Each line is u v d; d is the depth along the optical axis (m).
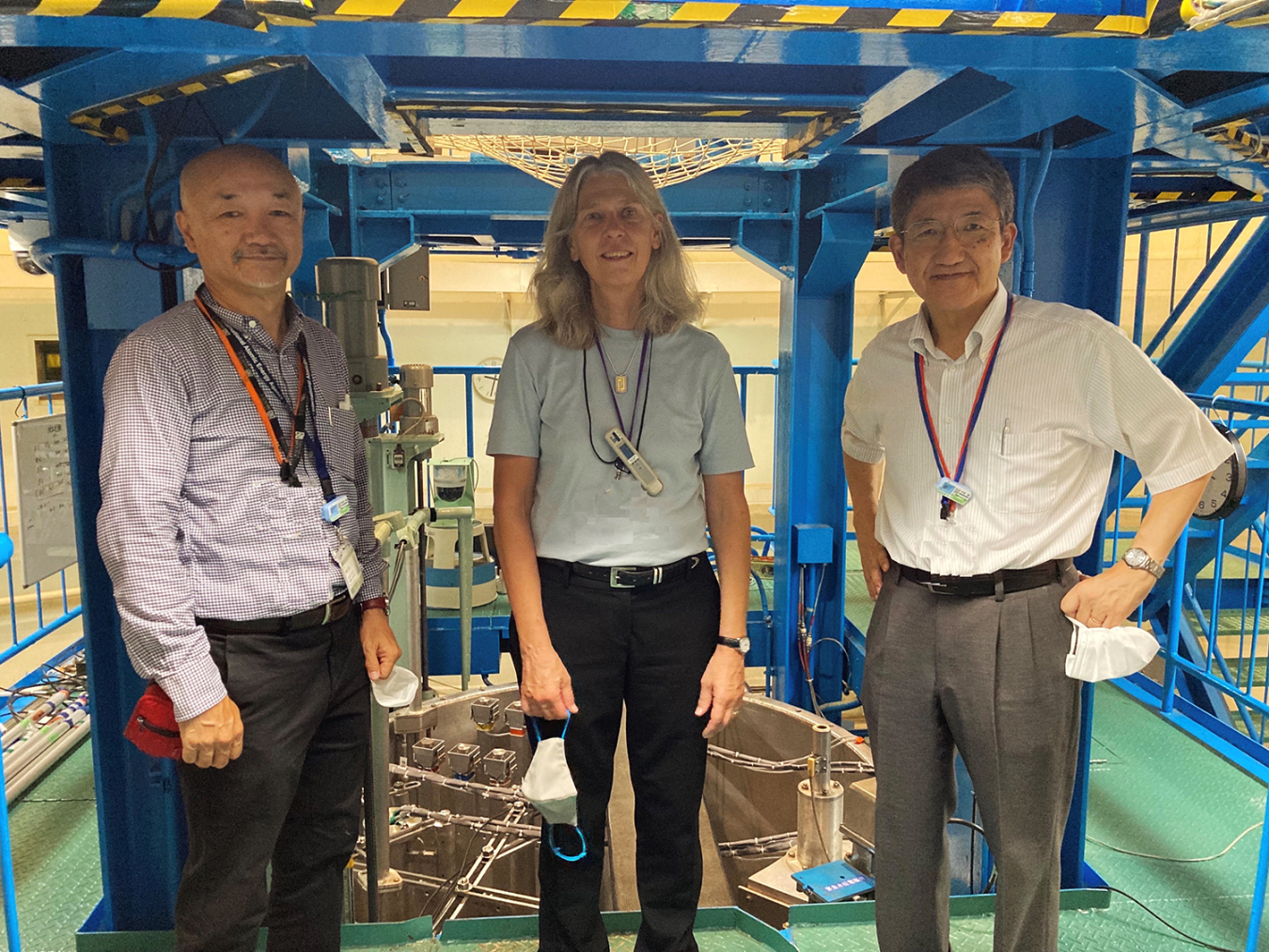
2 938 2.24
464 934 2.18
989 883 2.35
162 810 2.12
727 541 1.69
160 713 1.38
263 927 2.13
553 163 2.60
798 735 2.89
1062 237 2.13
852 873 2.37
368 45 1.23
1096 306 2.15
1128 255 6.15
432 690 3.91
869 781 2.63
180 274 1.97
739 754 2.88
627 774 3.04
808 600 3.78
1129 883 2.49
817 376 3.65
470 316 7.34
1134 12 1.24
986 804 1.60
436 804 2.60
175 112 1.71
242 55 1.27
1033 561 1.53
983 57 1.32
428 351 7.39
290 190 1.46
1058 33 1.22
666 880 1.77
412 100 1.63
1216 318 3.40
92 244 1.77
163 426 1.34
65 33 1.17
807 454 3.72
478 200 3.35
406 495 2.89
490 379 7.40
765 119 1.81
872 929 2.24
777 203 3.47
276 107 1.90
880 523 1.73
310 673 1.54
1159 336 3.93
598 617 1.62
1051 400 1.50
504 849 2.46
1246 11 1.15
